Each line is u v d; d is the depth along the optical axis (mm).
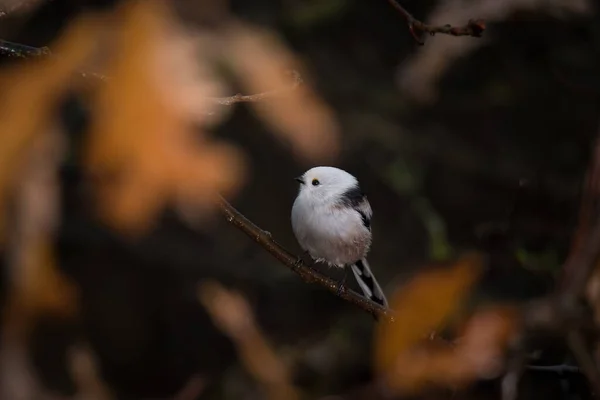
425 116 13867
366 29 14211
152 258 14094
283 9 13039
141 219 1668
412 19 5383
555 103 13273
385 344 2615
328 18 13438
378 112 13797
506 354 3117
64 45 1954
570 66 12820
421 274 2576
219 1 2053
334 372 11938
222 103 3115
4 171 1814
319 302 13922
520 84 13227
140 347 14234
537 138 13523
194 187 1696
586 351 3881
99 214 1699
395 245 13766
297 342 13312
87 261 14070
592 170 3604
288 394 3451
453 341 2973
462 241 13039
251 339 3504
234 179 1729
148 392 13961
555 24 12359
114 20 1956
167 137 1740
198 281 14203
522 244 10070
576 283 3266
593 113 13031
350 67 14031
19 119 1870
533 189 10812
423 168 13664
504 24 12664
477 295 9000
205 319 14273
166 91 1811
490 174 13477
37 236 2273
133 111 1769
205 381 5555
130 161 1708
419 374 2699
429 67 11102
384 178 13586
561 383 6758
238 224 6977
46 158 2105
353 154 13961
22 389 3422
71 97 1912
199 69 1880
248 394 11406
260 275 14094
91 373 3895
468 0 10750
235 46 1942
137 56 1868
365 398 3033
